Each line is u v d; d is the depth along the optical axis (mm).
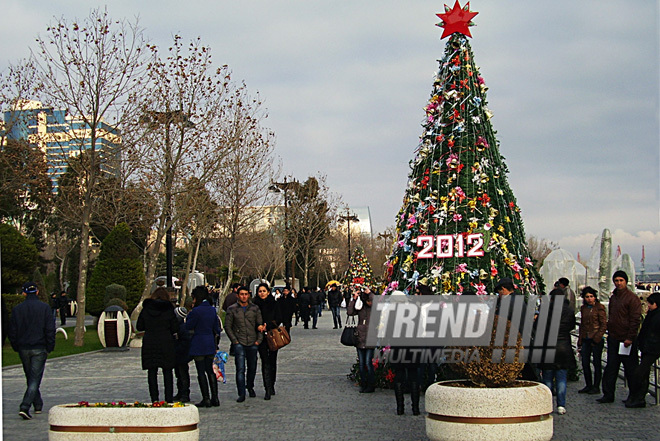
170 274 22141
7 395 12242
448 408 6867
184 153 24656
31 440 8500
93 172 22234
